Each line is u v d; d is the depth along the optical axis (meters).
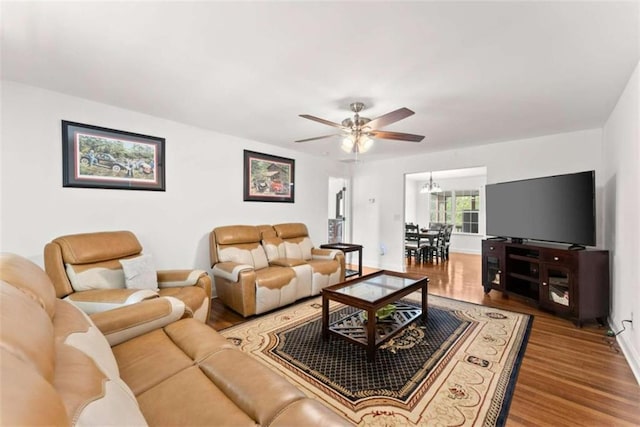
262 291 3.05
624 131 2.38
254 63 1.99
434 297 3.71
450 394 1.74
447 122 3.23
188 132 3.45
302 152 4.98
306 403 1.00
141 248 2.80
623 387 1.81
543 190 3.29
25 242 2.37
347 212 6.26
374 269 5.65
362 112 2.90
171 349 1.44
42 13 1.47
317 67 2.04
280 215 4.62
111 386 0.86
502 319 2.93
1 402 0.44
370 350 2.10
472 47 1.77
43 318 0.89
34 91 2.40
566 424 1.50
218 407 1.02
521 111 2.88
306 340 2.47
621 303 2.46
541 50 1.80
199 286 2.64
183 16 1.50
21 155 2.35
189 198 3.48
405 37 1.68
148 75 2.18
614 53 1.83
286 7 1.43
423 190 7.79
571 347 2.34
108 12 1.46
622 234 2.46
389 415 1.56
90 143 2.70
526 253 3.41
